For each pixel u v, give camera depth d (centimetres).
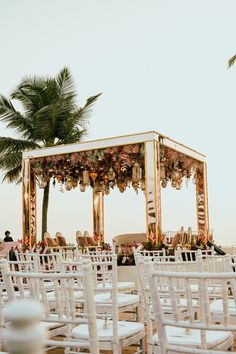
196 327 216
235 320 353
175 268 376
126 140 1185
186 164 1419
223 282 211
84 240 1397
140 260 344
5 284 263
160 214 1112
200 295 217
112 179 1409
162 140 1191
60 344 258
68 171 1527
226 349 291
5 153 1864
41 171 1369
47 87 1827
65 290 266
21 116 1866
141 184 1479
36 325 80
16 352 78
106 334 311
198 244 1363
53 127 1831
